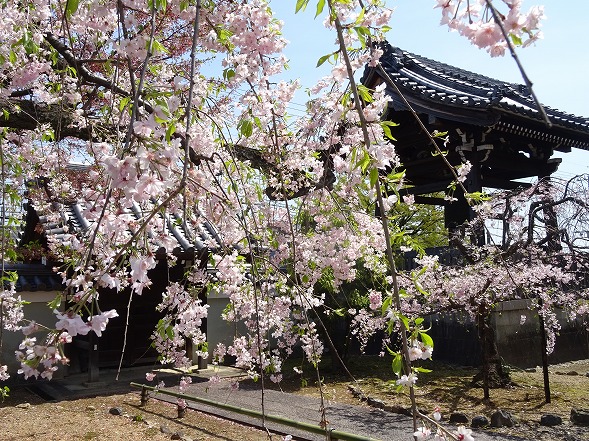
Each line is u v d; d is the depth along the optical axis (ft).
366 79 19.65
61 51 10.12
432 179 38.47
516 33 4.26
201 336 11.76
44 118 11.84
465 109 27.35
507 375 27.84
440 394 25.76
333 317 29.91
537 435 18.92
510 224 25.73
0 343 9.29
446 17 4.98
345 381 29.66
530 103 33.35
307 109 10.37
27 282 29.76
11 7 9.87
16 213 14.96
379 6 8.24
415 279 6.83
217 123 9.87
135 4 7.46
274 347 35.70
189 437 18.13
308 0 6.07
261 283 10.84
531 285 23.90
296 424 14.10
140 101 6.62
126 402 24.21
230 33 8.91
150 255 5.07
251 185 11.88
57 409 21.40
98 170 7.77
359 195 11.26
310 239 13.04
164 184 5.01
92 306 4.60
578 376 30.55
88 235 8.59
